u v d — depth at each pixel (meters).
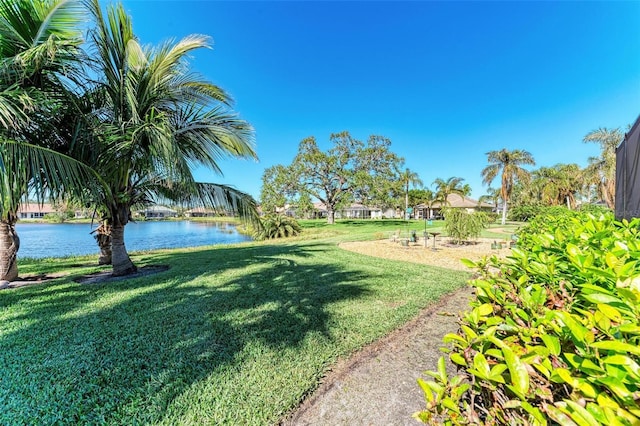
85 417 1.60
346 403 1.79
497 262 1.41
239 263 6.34
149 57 4.73
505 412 0.69
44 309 3.34
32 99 3.47
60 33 3.91
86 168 4.02
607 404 0.55
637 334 0.65
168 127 4.37
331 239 12.27
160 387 1.88
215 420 1.60
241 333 2.70
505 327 0.86
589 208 12.88
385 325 2.90
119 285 4.43
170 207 6.54
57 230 23.80
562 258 1.32
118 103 4.70
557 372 0.65
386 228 20.55
